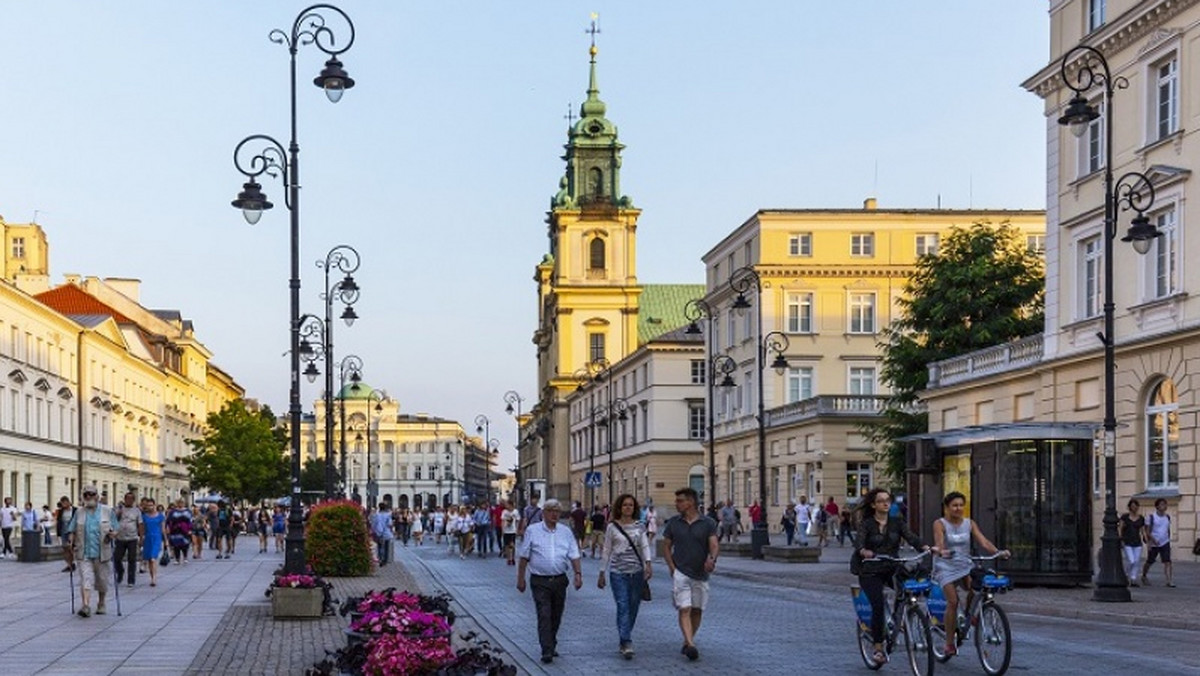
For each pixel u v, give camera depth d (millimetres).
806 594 30938
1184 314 35531
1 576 36344
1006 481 28875
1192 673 15352
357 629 14688
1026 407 45281
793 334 78438
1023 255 58750
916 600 15445
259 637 20375
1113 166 39438
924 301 58562
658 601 28359
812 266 78312
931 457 32062
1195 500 34719
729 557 49500
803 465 71688
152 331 115000
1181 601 25344
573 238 130375
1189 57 35688
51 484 75500
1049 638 19500
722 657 17672
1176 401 35969
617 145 130875
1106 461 25703
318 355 55875
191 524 48969
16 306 68438
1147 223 26656
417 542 76562
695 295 135875
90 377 83750
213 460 94438
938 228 78812
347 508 37000
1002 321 56250
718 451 89312
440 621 14867
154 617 23672
